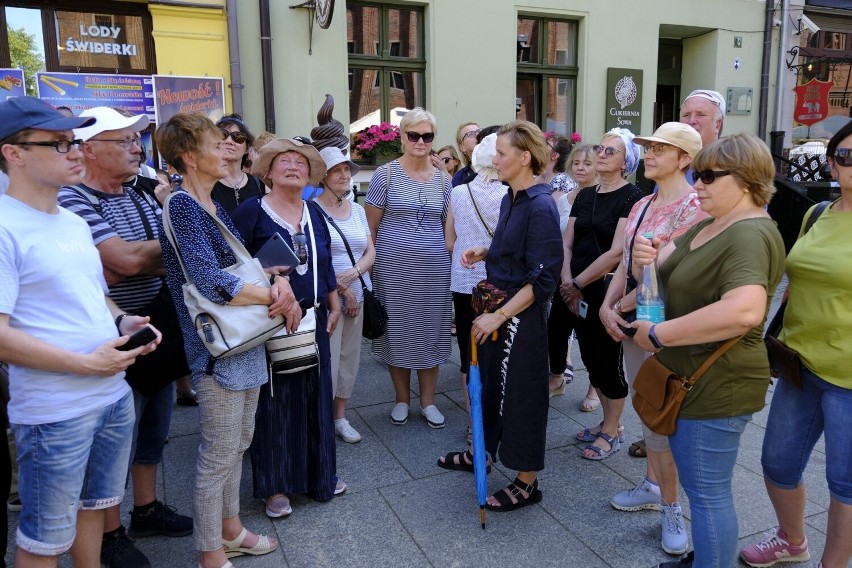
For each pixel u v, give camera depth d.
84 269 1.75
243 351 2.11
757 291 1.70
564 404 3.97
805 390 2.15
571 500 2.83
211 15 5.88
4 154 1.61
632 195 3.15
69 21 5.59
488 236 3.33
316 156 2.66
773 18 8.62
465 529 2.61
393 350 3.57
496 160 2.60
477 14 7.01
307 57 6.29
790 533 2.32
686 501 2.81
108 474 1.92
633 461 3.21
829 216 2.07
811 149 8.45
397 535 2.57
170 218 1.99
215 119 5.99
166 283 2.29
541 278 2.48
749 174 1.80
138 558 2.35
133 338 1.79
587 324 3.18
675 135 2.42
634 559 2.40
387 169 3.56
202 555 2.27
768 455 2.27
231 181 3.69
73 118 1.65
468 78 7.08
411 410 3.92
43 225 1.67
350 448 3.37
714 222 1.94
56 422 1.68
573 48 7.80
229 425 2.16
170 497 2.88
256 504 2.83
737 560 2.41
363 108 6.90
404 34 6.93
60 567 2.34
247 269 2.12
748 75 8.73
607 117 7.91
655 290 2.01
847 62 9.05
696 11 8.21
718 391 1.85
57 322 1.68
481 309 2.65
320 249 2.73
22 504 1.73
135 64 5.87
